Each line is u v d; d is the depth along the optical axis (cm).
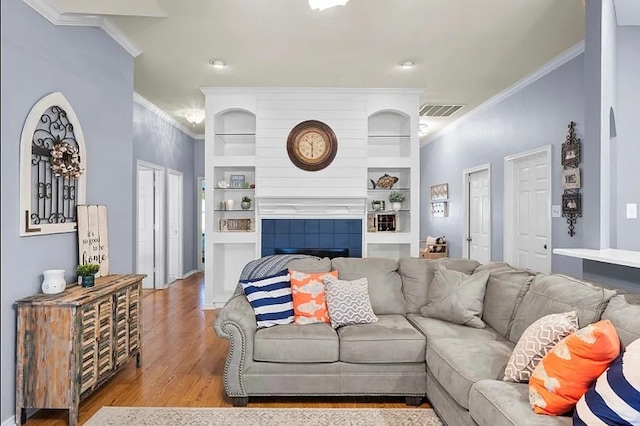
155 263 665
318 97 533
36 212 260
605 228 278
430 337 270
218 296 543
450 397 234
